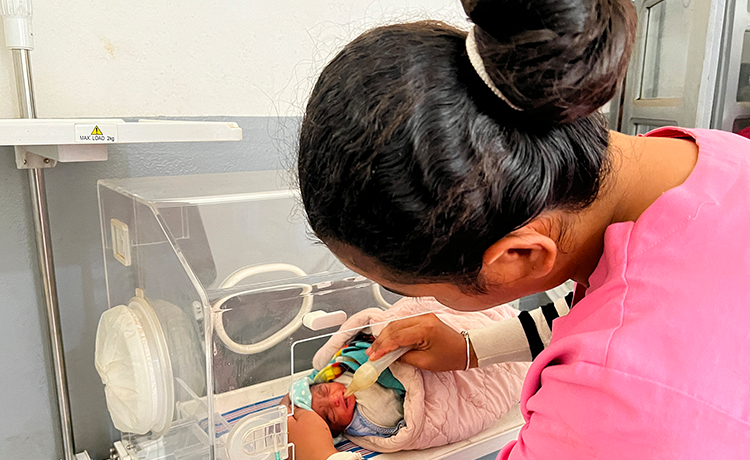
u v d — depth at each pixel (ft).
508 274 1.60
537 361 1.69
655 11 4.25
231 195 2.90
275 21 3.45
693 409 1.32
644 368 1.35
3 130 2.04
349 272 2.94
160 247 2.48
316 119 1.39
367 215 1.36
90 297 3.25
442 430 3.12
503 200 1.36
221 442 2.31
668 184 1.62
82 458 3.26
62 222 3.08
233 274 2.70
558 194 1.45
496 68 1.25
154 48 3.12
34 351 3.13
